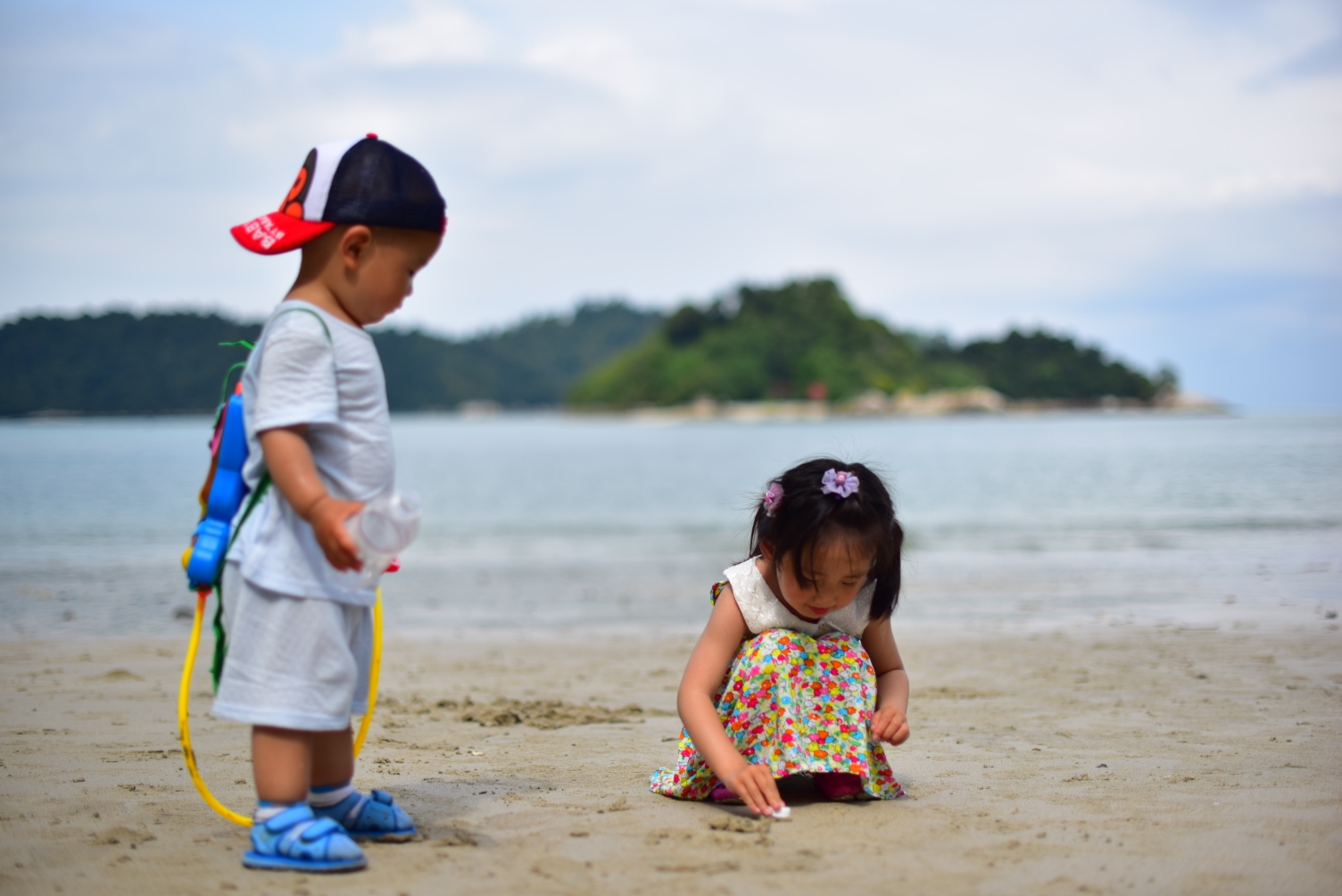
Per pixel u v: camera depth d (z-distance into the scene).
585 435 92.38
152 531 14.05
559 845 2.29
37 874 2.09
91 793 2.77
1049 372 165.12
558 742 3.64
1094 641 6.10
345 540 2.01
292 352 2.11
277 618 2.10
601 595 8.94
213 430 2.26
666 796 2.77
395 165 2.25
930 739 3.60
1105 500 18.95
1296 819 2.49
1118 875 2.10
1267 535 12.59
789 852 2.23
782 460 42.16
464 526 15.93
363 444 2.20
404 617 7.78
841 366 146.75
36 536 13.45
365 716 2.38
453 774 3.08
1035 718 3.98
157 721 3.92
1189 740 3.52
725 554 12.08
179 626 7.09
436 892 1.99
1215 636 6.15
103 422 79.56
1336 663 5.19
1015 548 11.68
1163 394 165.62
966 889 2.02
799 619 2.72
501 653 6.17
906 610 7.54
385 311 2.29
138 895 1.97
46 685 4.78
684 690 2.66
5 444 50.03
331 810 2.32
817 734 2.66
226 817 2.31
